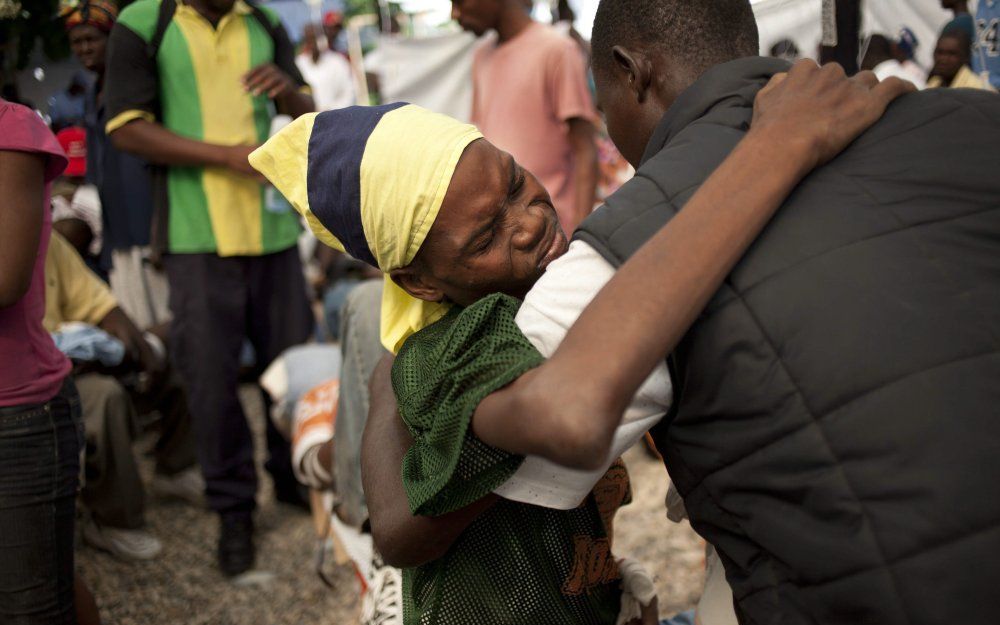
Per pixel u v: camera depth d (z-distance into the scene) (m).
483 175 1.04
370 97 8.96
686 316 0.83
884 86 1.01
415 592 1.20
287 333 3.30
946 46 1.95
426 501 0.96
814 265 0.88
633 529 3.15
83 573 3.17
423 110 1.10
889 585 0.81
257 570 3.13
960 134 0.95
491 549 1.15
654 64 1.21
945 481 0.80
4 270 1.67
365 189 1.06
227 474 3.10
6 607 1.80
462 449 0.92
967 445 0.81
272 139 1.17
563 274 0.98
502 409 0.84
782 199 0.90
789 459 0.87
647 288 0.82
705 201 0.88
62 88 3.34
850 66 1.97
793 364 0.86
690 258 0.84
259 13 3.13
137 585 3.09
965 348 0.83
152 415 4.45
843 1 1.94
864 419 0.83
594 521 1.21
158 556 3.29
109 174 4.08
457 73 5.56
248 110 3.03
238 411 3.12
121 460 3.18
